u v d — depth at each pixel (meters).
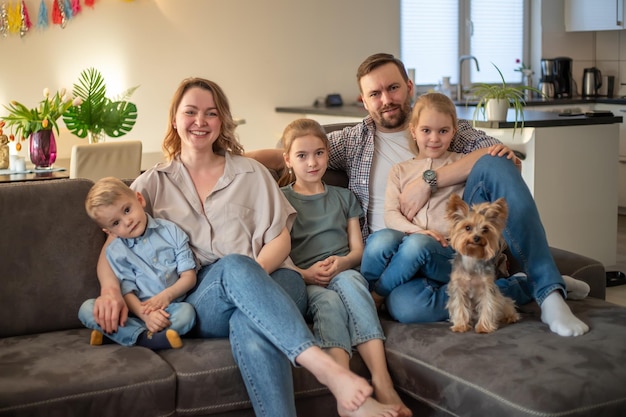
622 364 2.05
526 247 2.47
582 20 6.98
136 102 5.90
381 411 2.13
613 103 6.45
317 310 2.41
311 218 2.75
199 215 2.56
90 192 2.43
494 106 4.43
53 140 4.63
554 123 4.48
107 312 2.28
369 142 2.93
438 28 6.95
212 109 2.60
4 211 2.46
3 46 5.45
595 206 4.74
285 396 2.14
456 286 2.36
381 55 2.96
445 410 2.13
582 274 2.80
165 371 2.11
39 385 1.99
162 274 2.42
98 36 5.72
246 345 2.16
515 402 1.93
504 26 7.17
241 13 6.16
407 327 2.42
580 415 1.90
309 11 6.40
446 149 2.82
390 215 2.73
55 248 2.48
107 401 2.03
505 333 2.30
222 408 2.18
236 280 2.23
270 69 6.32
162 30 5.91
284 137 2.80
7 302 2.41
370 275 2.58
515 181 2.53
